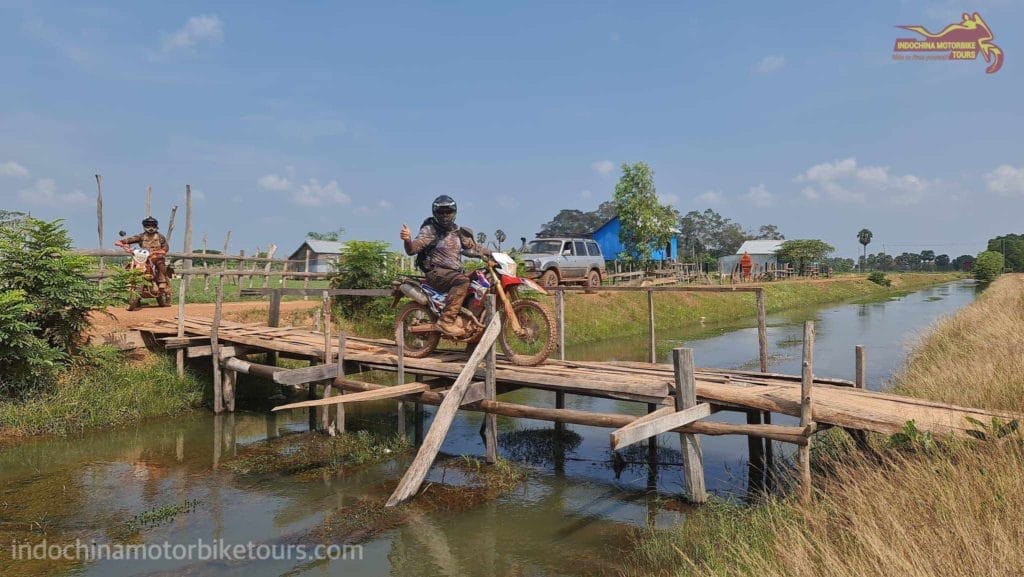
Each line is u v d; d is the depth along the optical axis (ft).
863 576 10.84
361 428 29.04
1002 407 20.67
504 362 26.20
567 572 15.11
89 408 28.27
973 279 230.27
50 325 29.53
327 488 20.99
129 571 14.96
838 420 17.19
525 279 24.89
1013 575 10.10
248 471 22.65
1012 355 26.68
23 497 20.03
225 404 31.45
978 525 11.64
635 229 99.96
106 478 21.88
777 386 21.29
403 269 50.39
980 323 43.65
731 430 18.24
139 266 40.40
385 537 17.28
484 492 20.59
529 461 24.45
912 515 12.69
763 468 21.83
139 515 18.56
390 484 21.36
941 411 17.70
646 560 15.51
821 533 13.33
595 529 17.71
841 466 17.08
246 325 37.09
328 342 27.40
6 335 25.64
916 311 93.35
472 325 24.84
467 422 30.83
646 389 20.53
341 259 48.16
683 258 169.78
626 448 26.03
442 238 25.16
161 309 41.83
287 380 25.57
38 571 14.90
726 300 92.38
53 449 25.16
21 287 28.19
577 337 59.00
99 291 30.91
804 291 124.98
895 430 16.34
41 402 27.30
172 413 30.71
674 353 19.16
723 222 253.65
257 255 61.11
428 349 26.71
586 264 70.38
